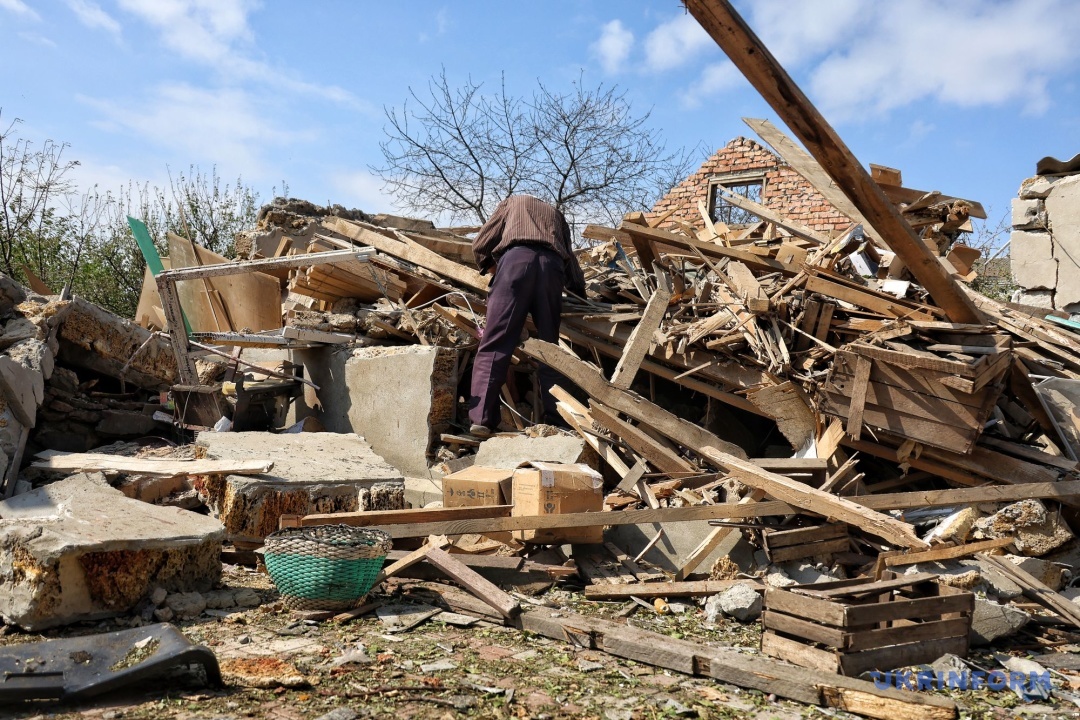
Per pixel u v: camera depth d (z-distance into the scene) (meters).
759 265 8.06
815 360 6.70
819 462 6.15
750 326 6.96
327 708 3.25
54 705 3.19
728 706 3.57
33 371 6.71
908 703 3.48
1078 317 8.09
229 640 4.11
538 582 5.47
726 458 6.08
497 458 7.25
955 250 9.12
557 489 5.79
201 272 8.20
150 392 8.71
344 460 6.72
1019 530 5.66
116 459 6.35
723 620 4.96
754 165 14.19
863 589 4.27
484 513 5.78
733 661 3.92
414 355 8.07
